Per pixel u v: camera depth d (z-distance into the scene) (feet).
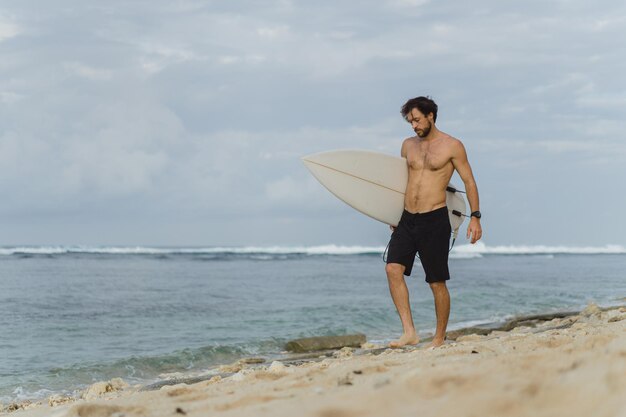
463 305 52.34
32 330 39.73
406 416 7.00
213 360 30.14
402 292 22.89
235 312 48.26
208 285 74.28
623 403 6.06
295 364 25.68
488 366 8.96
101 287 69.97
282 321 43.24
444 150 22.49
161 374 27.30
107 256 154.61
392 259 23.04
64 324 42.29
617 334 13.16
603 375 6.72
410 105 22.84
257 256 171.53
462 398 7.22
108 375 26.96
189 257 158.51
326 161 25.89
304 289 69.41
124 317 45.83
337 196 25.53
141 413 10.47
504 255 224.12
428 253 22.61
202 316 46.24
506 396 6.95
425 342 30.37
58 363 30.01
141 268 108.99
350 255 185.47
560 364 8.20
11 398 23.21
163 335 38.17
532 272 106.83
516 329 32.94
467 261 163.73
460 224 24.84
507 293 61.77
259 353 31.65
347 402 8.02
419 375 8.67
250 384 13.21
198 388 13.58
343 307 50.31
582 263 151.12
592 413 6.12
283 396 10.16
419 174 22.86
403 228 23.00
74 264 118.93
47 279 80.64
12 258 138.10
